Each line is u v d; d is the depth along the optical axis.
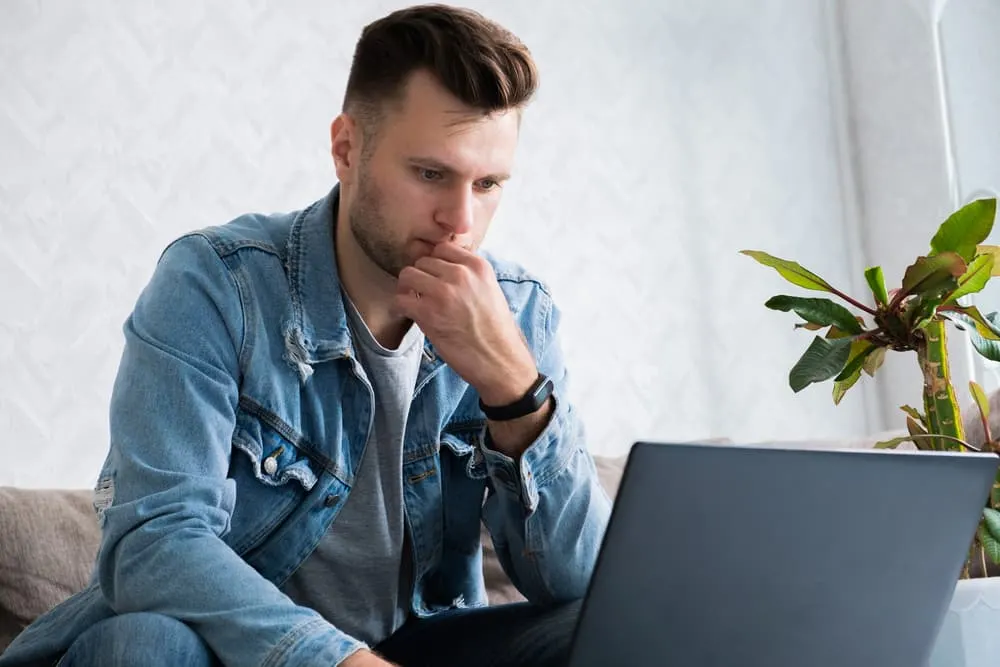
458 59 1.24
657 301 2.94
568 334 2.79
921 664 1.14
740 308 3.08
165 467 1.17
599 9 2.95
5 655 1.27
